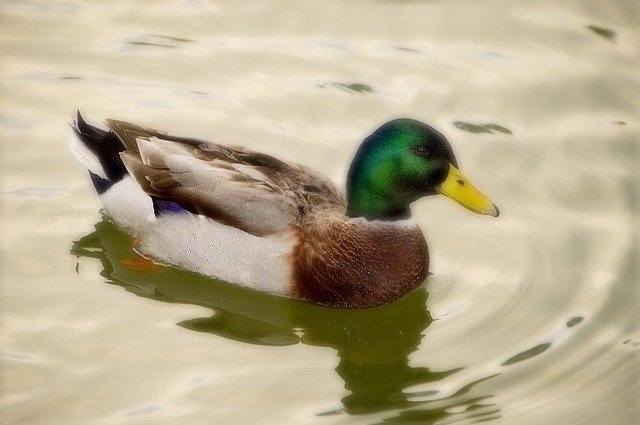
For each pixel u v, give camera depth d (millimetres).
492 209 12289
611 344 12047
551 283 12992
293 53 16812
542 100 16047
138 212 13312
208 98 15930
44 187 14289
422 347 12125
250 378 11539
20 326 12086
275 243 12562
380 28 17438
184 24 17438
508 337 12188
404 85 16281
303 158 14820
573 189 14586
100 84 16156
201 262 12906
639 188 14586
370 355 12258
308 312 12859
